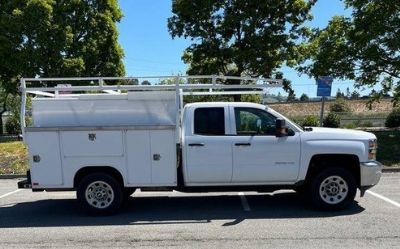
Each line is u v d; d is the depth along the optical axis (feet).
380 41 70.95
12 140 90.89
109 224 27.17
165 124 28.96
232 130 29.17
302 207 30.35
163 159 28.73
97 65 118.62
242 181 29.14
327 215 27.99
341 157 29.17
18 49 108.47
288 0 77.30
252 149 28.81
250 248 21.68
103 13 118.11
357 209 29.48
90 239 24.06
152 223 27.17
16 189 41.98
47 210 31.78
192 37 78.64
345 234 23.68
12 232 26.05
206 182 29.14
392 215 27.68
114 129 28.63
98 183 29.01
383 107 178.91
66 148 28.73
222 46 77.71
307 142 28.91
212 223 26.78
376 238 22.85
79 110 29.30
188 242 23.00
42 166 28.84
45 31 107.34
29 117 31.09
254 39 76.28
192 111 29.48
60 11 111.45
